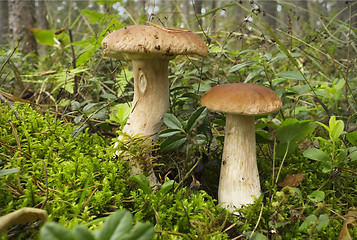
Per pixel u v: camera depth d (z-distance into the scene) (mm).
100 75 552
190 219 259
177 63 548
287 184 332
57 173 281
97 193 269
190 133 297
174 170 354
